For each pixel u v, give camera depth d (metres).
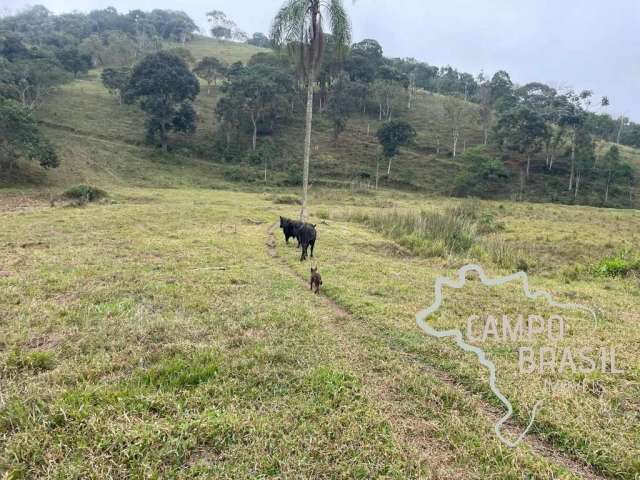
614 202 48.03
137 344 5.69
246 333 6.21
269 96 52.81
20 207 23.16
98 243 12.69
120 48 79.38
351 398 4.62
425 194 48.16
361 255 13.10
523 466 3.76
